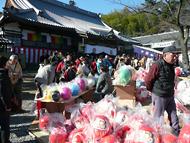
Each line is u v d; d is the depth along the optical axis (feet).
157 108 9.87
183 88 14.34
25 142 10.90
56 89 12.10
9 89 9.34
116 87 16.34
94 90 16.51
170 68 9.84
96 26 59.31
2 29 35.09
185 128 8.05
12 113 14.96
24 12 40.63
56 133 9.46
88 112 9.25
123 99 16.26
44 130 11.43
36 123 12.24
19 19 35.45
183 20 44.11
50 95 11.75
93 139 8.46
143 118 8.76
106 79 17.03
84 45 44.45
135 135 8.05
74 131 9.11
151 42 81.76
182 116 10.83
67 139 9.49
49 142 9.86
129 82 16.15
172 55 9.73
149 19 60.70
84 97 14.92
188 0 41.16
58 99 11.56
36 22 37.42
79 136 8.75
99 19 65.82
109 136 8.33
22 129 12.45
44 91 12.44
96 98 17.04
